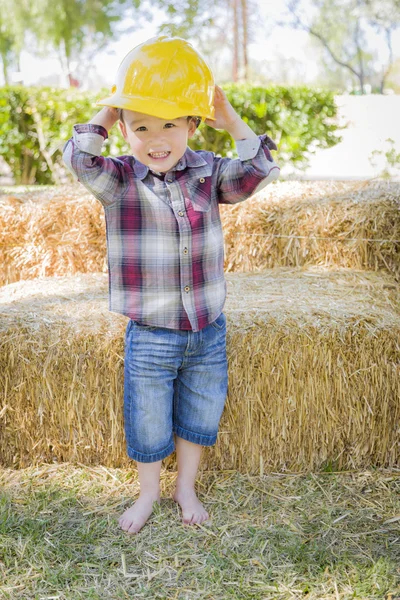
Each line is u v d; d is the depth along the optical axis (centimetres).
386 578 165
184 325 183
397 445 223
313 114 710
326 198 303
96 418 216
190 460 201
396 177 452
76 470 219
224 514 197
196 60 169
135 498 204
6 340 212
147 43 170
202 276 184
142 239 180
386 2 2123
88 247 311
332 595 160
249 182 180
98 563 174
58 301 242
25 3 2061
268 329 213
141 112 161
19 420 217
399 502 203
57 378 214
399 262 289
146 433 189
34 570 170
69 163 171
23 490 207
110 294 187
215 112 180
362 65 2284
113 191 177
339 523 192
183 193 179
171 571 171
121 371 212
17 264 314
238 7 2081
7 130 708
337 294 248
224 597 160
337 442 221
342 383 216
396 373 217
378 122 941
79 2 2108
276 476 219
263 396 216
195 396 195
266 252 303
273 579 167
